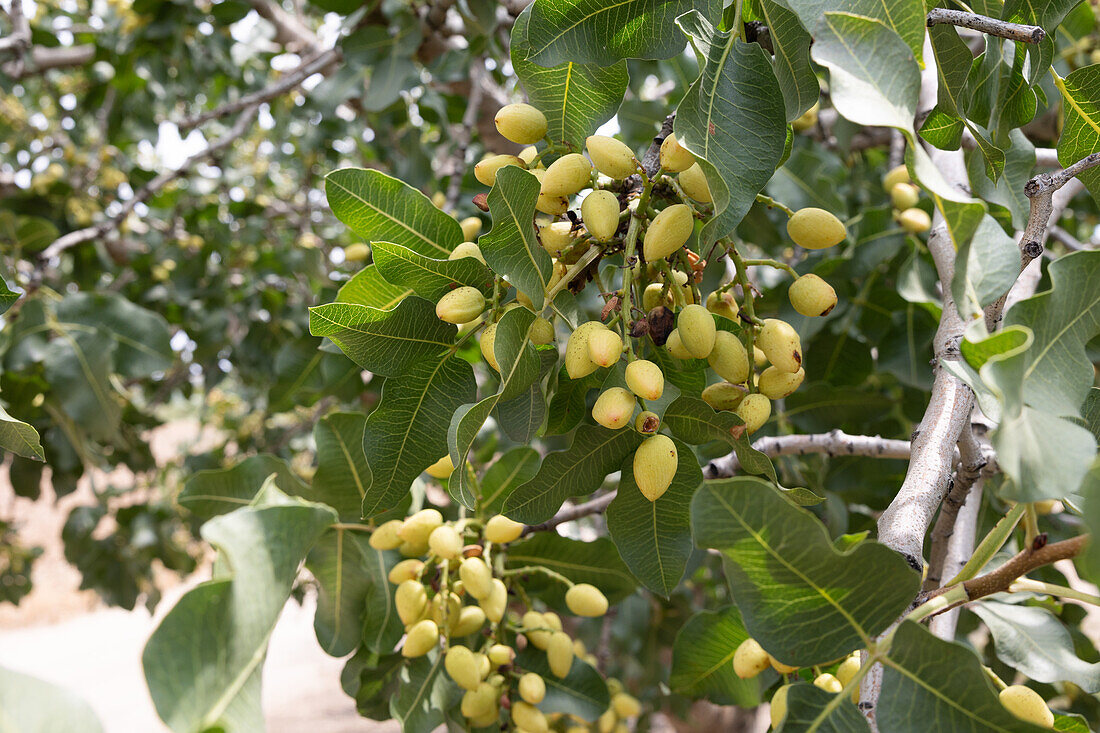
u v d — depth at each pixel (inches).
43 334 35.6
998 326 17.2
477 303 18.8
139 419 55.2
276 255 60.9
